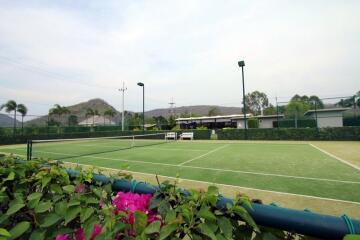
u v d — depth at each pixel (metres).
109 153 13.45
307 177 6.85
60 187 1.60
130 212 1.16
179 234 1.04
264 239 0.98
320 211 4.18
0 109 28.02
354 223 0.82
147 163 9.61
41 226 1.34
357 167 8.26
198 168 8.40
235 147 16.22
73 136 27.30
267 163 9.36
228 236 0.95
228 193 5.28
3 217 1.37
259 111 80.94
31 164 2.02
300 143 18.11
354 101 22.44
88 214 1.31
